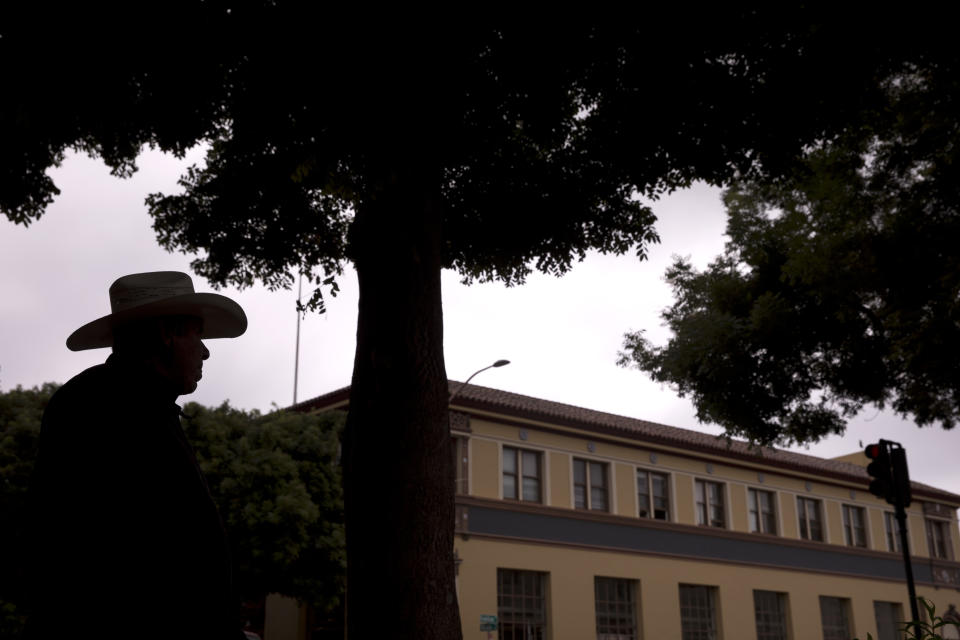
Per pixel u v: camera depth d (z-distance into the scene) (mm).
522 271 11156
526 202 10414
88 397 2242
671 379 16922
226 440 22109
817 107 9336
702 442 32344
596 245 10922
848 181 15047
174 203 10961
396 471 6461
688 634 29844
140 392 2307
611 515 28531
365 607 6195
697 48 8680
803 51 9062
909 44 9281
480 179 10320
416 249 7164
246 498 21203
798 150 9711
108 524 2068
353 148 7359
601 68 8914
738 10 8578
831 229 15852
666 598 29281
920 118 13766
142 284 2605
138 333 2568
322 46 7539
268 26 7535
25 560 2178
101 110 7844
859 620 35875
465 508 25000
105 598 2031
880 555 37844
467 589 24344
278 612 26219
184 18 7406
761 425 16422
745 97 9062
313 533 21906
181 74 7871
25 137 9148
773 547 33688
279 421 23312
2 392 21875
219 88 8367
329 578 21750
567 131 9961
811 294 15617
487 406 26219
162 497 2145
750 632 31609
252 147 8938
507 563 25500
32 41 7109
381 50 7531
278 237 10922
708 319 16344
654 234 10766
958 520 42531
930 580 39562
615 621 27891
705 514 32094
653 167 9750
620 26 8344
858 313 15953
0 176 9703
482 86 8328
